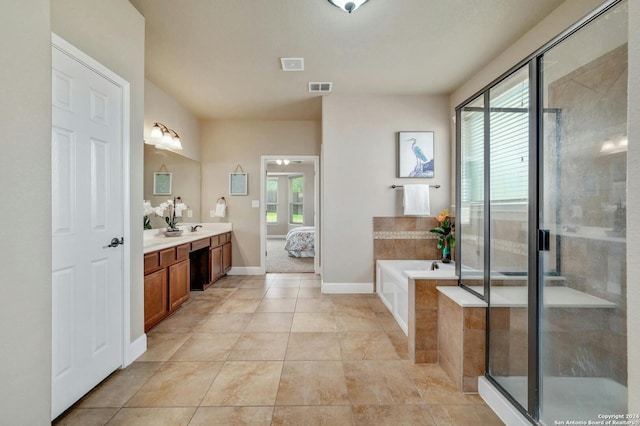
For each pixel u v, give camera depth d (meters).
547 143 1.42
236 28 2.34
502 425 1.51
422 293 2.10
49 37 1.08
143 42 2.19
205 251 3.94
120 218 1.97
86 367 1.70
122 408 1.62
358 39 2.49
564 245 1.35
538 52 1.42
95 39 1.75
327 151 3.78
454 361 1.86
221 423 1.51
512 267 1.61
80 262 1.65
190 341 2.43
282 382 1.86
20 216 0.97
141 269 2.22
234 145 4.79
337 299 3.56
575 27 1.28
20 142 0.97
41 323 1.04
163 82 3.34
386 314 3.07
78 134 1.64
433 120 3.78
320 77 3.23
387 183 3.80
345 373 1.97
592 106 1.26
